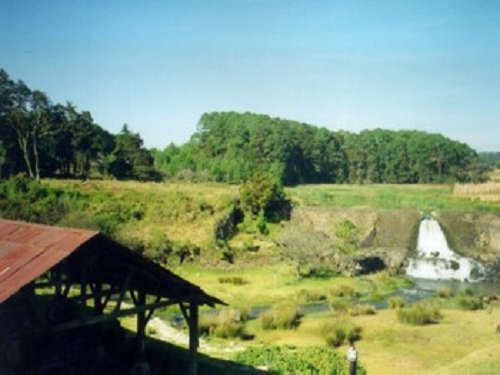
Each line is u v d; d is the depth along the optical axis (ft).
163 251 222.48
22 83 323.16
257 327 140.26
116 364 77.05
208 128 628.28
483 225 261.03
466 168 575.79
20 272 51.13
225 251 227.61
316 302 174.70
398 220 267.59
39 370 66.13
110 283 74.95
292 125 625.41
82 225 211.00
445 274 235.81
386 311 155.94
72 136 337.93
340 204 314.76
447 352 118.32
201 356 98.48
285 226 265.13
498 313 153.58
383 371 106.01
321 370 95.76
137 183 312.09
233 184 377.50
